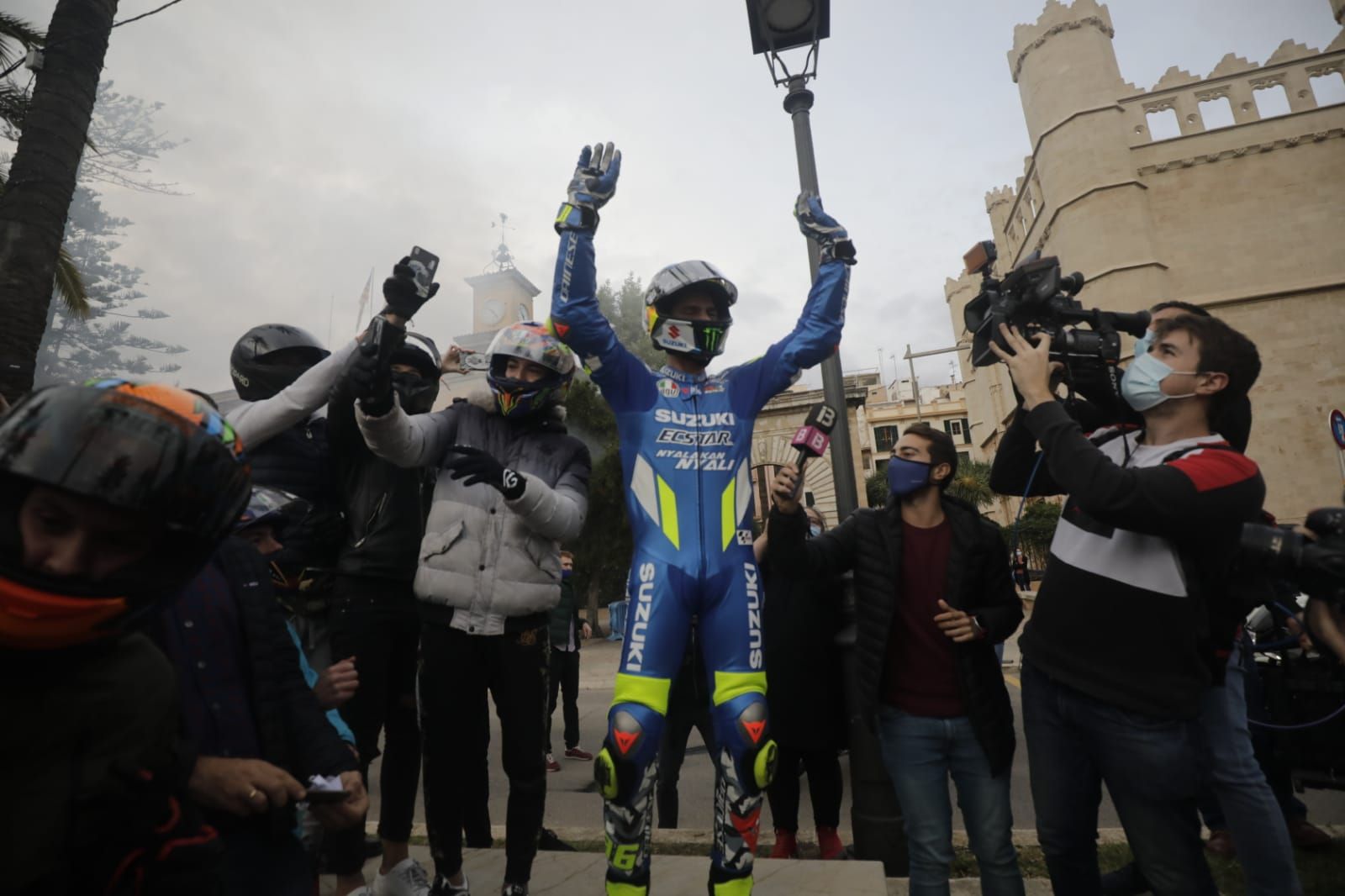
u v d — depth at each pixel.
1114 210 21.67
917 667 2.20
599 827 3.98
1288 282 20.28
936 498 2.37
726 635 1.93
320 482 2.45
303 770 1.35
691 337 2.17
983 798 2.11
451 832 2.09
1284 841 1.89
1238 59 22.09
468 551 2.14
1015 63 24.89
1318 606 1.91
